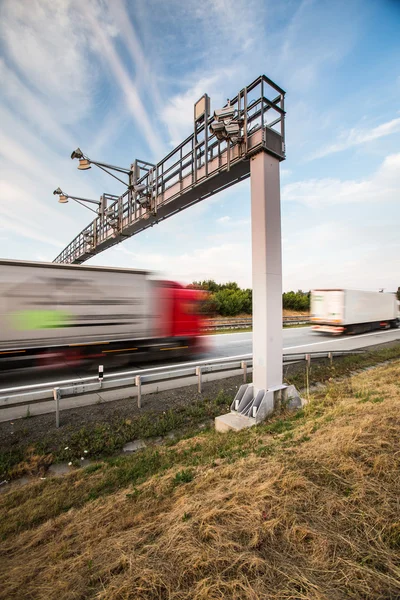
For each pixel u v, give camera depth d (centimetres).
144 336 1088
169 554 206
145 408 646
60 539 277
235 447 431
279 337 603
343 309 1991
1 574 236
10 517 334
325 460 307
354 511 230
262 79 580
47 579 213
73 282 931
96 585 193
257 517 230
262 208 577
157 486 344
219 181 724
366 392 647
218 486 301
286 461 323
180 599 168
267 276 577
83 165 1016
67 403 672
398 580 171
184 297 1238
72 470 442
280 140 604
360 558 189
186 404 677
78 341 937
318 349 1470
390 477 266
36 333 866
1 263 823
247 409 598
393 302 2555
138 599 171
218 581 176
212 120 714
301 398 682
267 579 177
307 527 215
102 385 610
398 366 970
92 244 1617
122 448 511
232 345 1628
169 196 895
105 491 372
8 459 449
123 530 265
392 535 203
